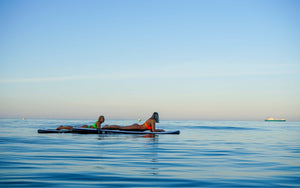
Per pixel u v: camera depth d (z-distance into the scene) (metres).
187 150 8.66
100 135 14.00
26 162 6.09
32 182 4.37
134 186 4.22
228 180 4.67
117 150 8.30
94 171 5.21
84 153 7.55
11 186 4.13
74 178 4.66
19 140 11.05
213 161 6.61
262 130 23.33
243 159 6.97
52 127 22.09
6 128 20.25
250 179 4.75
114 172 5.16
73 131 14.77
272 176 5.00
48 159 6.50
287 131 21.89
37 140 11.09
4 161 6.20
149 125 15.89
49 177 4.71
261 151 8.66
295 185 4.38
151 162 6.33
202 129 23.45
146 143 10.51
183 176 4.93
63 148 8.58
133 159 6.70
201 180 4.64
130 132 15.01
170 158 6.99
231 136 15.36
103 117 15.55
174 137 13.74
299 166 6.01
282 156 7.59
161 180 4.61
